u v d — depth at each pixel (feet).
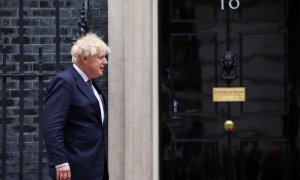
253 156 20.43
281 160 20.36
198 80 20.44
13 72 19.63
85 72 13.64
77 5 19.81
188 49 20.45
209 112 20.43
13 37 19.80
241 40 20.43
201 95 20.43
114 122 19.11
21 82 18.48
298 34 20.30
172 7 20.49
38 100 19.53
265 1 20.43
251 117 20.38
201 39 20.47
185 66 20.45
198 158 20.47
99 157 13.46
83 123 13.37
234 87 20.38
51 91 13.32
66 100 13.24
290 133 20.31
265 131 20.39
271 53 20.39
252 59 20.40
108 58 19.10
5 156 18.65
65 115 13.21
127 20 19.07
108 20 19.15
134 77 19.08
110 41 19.08
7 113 19.60
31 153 19.62
